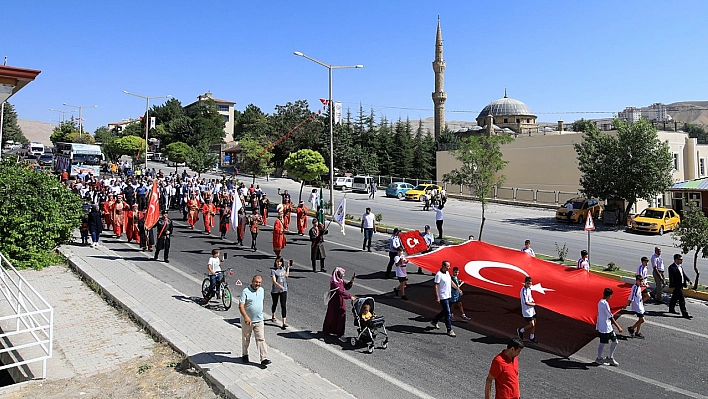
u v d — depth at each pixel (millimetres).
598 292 12000
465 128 96688
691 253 22891
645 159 30688
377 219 29016
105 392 7969
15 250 16797
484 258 14594
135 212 21609
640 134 31062
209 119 105000
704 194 32938
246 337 8898
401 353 10039
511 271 13438
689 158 42562
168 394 7934
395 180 65250
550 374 9227
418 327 11766
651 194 31391
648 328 12227
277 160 72062
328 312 10789
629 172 31047
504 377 6434
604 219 32406
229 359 9094
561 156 44094
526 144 47156
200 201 28984
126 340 10320
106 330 10906
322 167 36188
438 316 11727
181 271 16609
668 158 31000
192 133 98750
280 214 20594
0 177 17547
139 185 32375
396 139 73812
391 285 15656
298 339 10664
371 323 10016
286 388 7910
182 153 77812
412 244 17234
